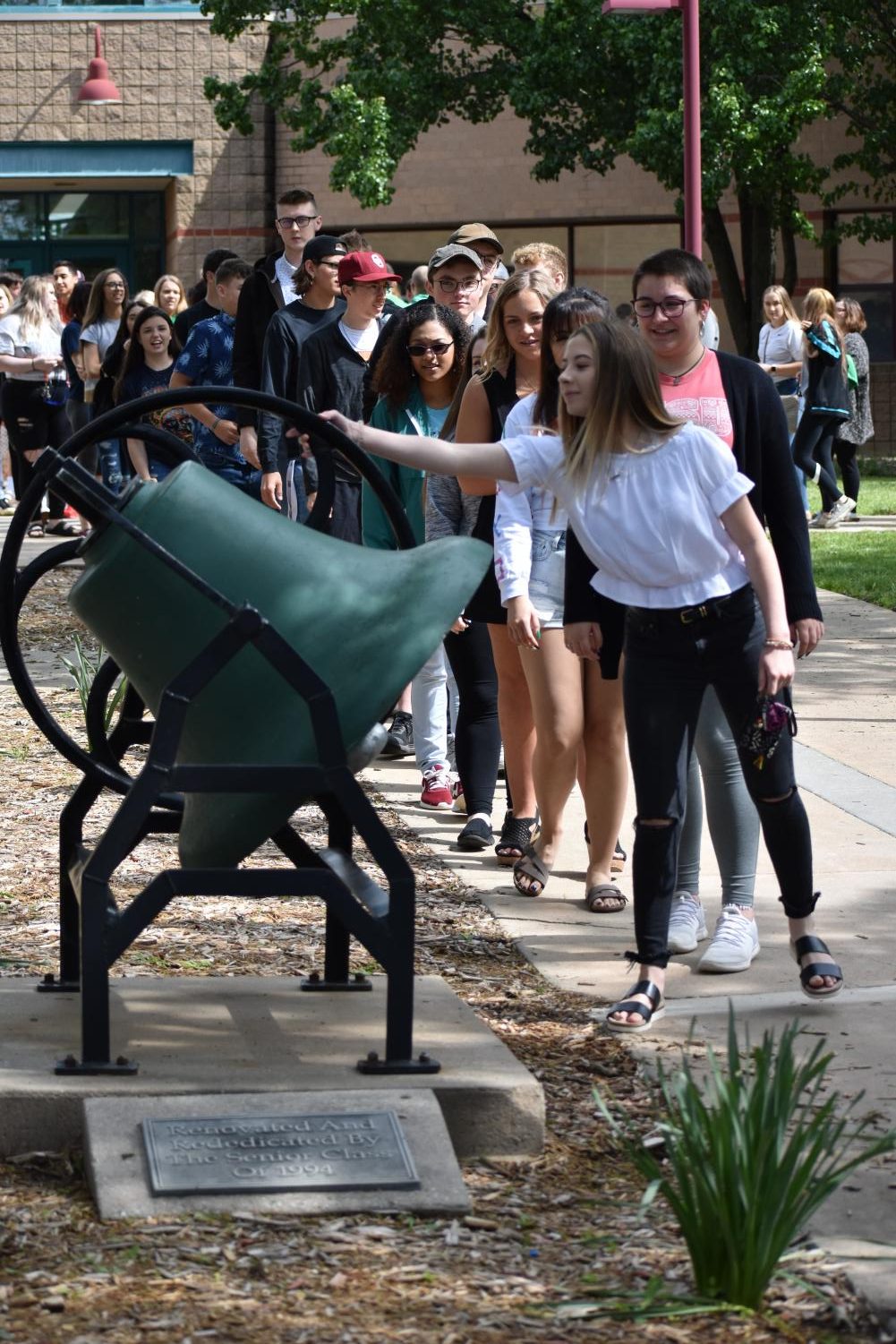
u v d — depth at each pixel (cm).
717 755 586
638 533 505
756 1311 360
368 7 2731
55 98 3073
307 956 589
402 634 440
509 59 2828
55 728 497
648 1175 381
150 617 442
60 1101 427
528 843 720
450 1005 503
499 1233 394
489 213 3139
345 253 941
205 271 1337
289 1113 420
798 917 550
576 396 502
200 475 450
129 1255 376
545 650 648
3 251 3253
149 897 438
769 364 1950
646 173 3084
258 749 440
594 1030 525
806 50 2591
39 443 1808
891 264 3127
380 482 488
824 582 1511
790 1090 386
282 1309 356
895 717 1015
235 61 3078
